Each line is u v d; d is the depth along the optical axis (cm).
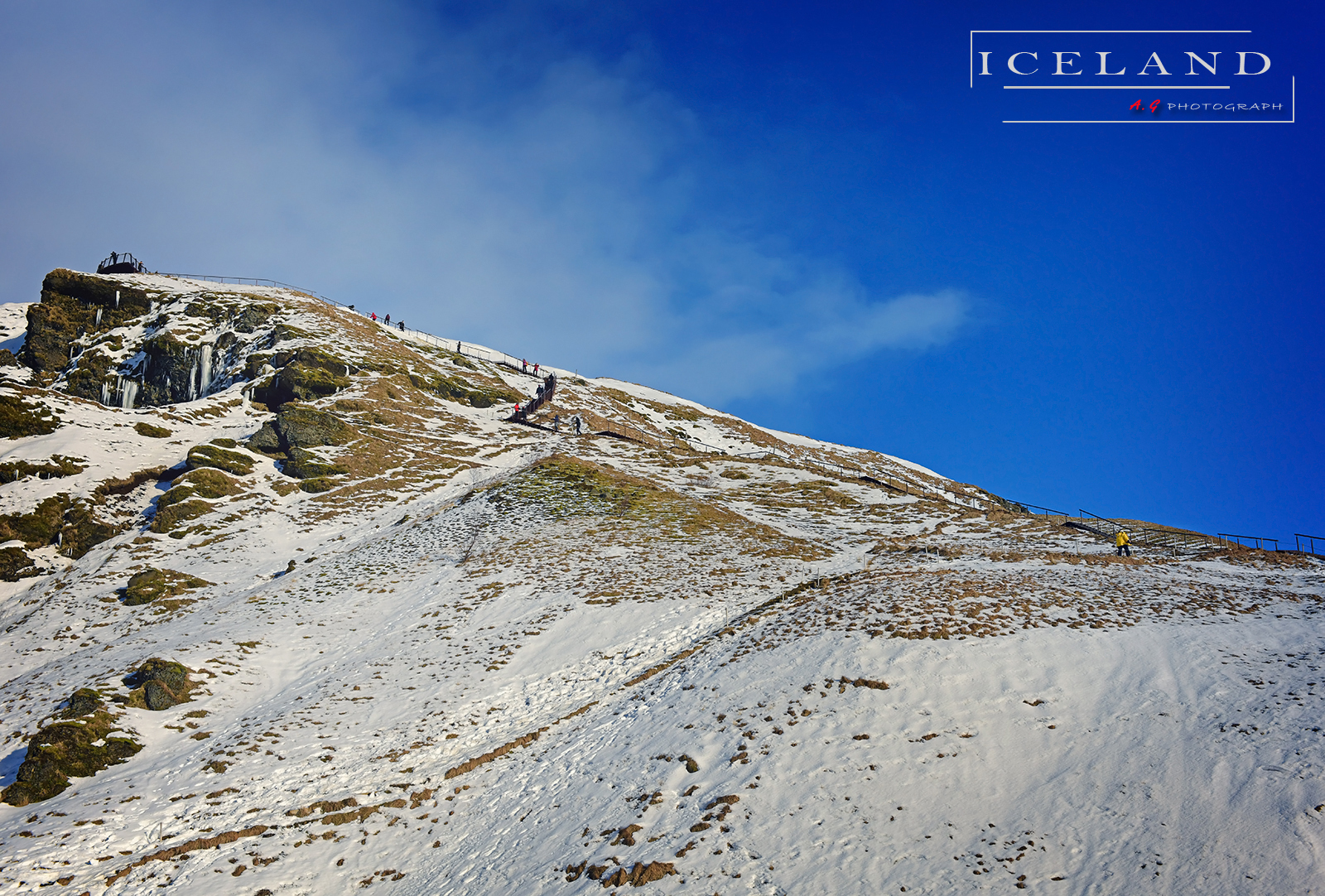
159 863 1506
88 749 1956
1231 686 1595
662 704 1927
